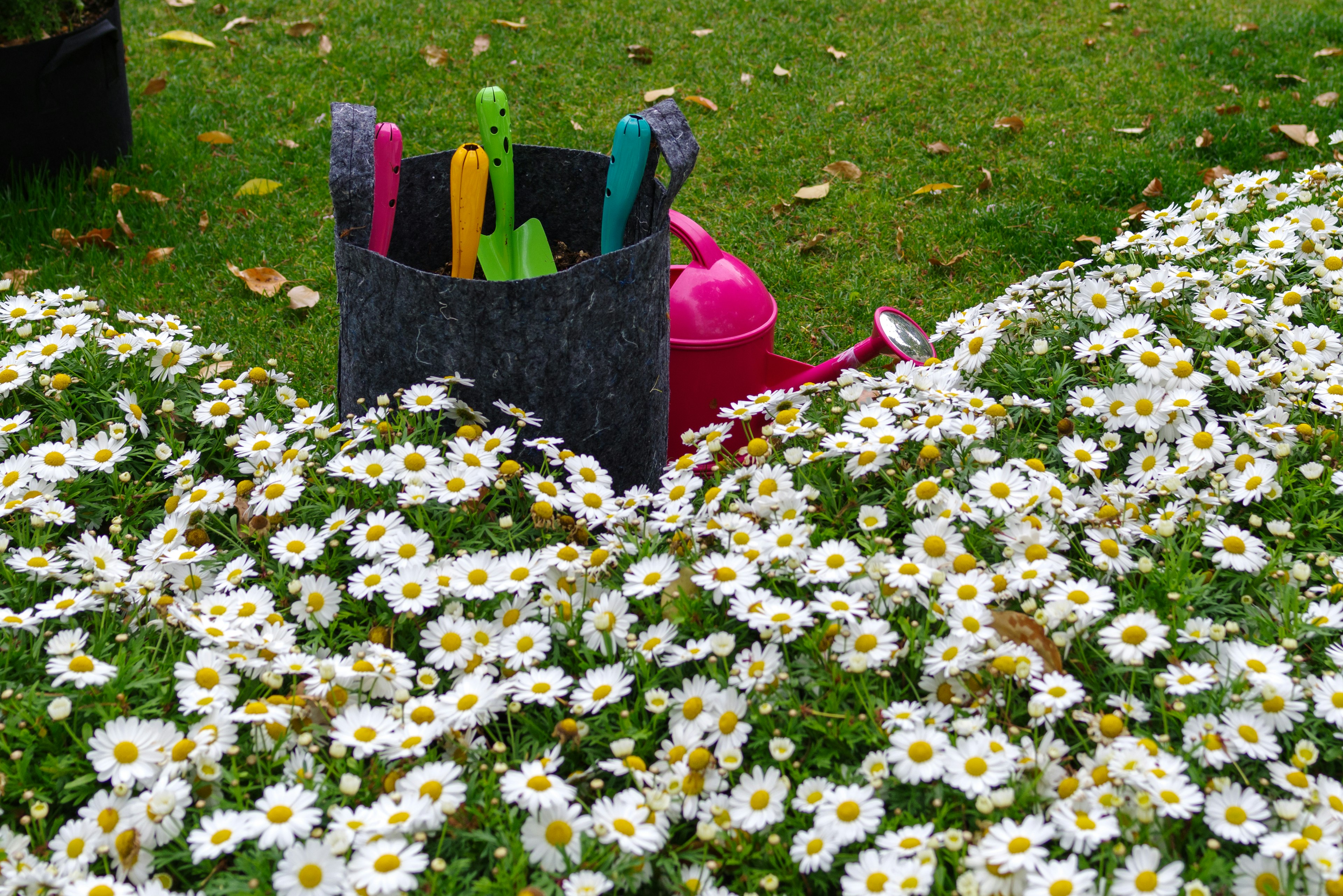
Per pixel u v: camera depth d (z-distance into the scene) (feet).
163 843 4.17
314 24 15.26
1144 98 13.85
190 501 5.74
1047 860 4.01
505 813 4.35
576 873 4.05
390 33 15.21
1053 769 4.20
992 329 6.68
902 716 4.36
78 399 6.55
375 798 4.38
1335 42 15.06
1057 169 12.35
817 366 7.57
